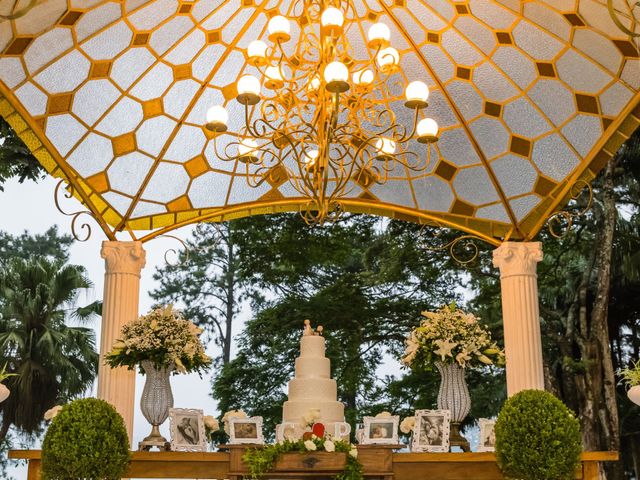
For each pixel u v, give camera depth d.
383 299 19.56
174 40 8.20
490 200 9.18
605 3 6.98
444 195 9.33
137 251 8.09
